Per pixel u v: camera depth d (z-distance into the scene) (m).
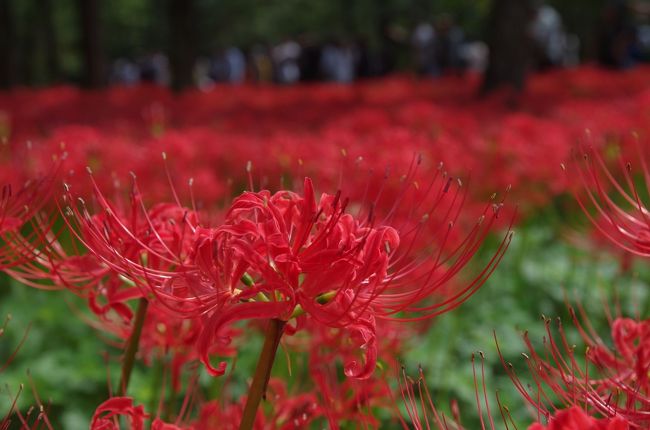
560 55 18.69
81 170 4.26
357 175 4.01
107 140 5.18
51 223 1.95
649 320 1.93
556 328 4.91
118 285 1.84
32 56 33.00
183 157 5.03
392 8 32.00
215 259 1.51
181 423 2.28
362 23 36.16
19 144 5.68
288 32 42.50
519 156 5.59
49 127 8.97
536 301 5.35
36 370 4.00
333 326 1.53
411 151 4.62
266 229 1.52
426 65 20.44
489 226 1.64
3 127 7.90
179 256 1.71
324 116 9.25
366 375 1.56
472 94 12.87
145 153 5.04
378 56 23.11
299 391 2.96
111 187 4.22
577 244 5.27
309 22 42.06
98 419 1.71
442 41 20.39
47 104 12.52
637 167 5.99
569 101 9.86
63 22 39.41
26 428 1.85
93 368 4.09
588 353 1.85
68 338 4.60
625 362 1.91
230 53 28.78
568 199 6.23
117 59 44.94
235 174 5.86
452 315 4.75
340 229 1.54
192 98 14.03
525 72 12.44
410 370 3.99
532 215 6.04
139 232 1.75
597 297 5.13
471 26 27.48
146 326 2.12
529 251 5.92
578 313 5.05
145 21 43.34
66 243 4.54
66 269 1.91
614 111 7.94
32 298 5.00
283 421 2.10
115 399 1.70
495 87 12.31
